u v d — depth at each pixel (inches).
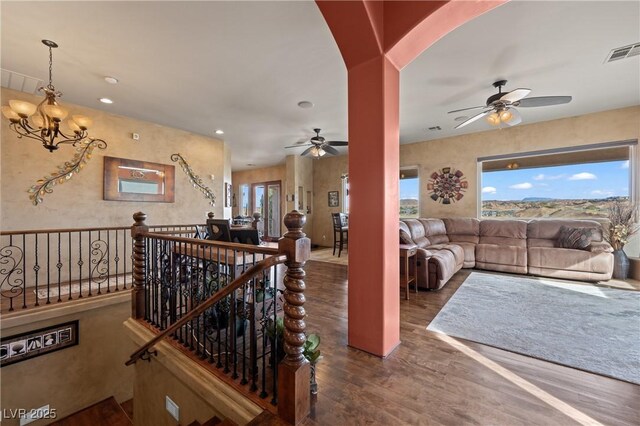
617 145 173.8
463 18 72.4
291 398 55.2
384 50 76.4
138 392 104.9
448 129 214.8
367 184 81.4
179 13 87.7
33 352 119.9
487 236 209.6
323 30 96.8
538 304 125.9
